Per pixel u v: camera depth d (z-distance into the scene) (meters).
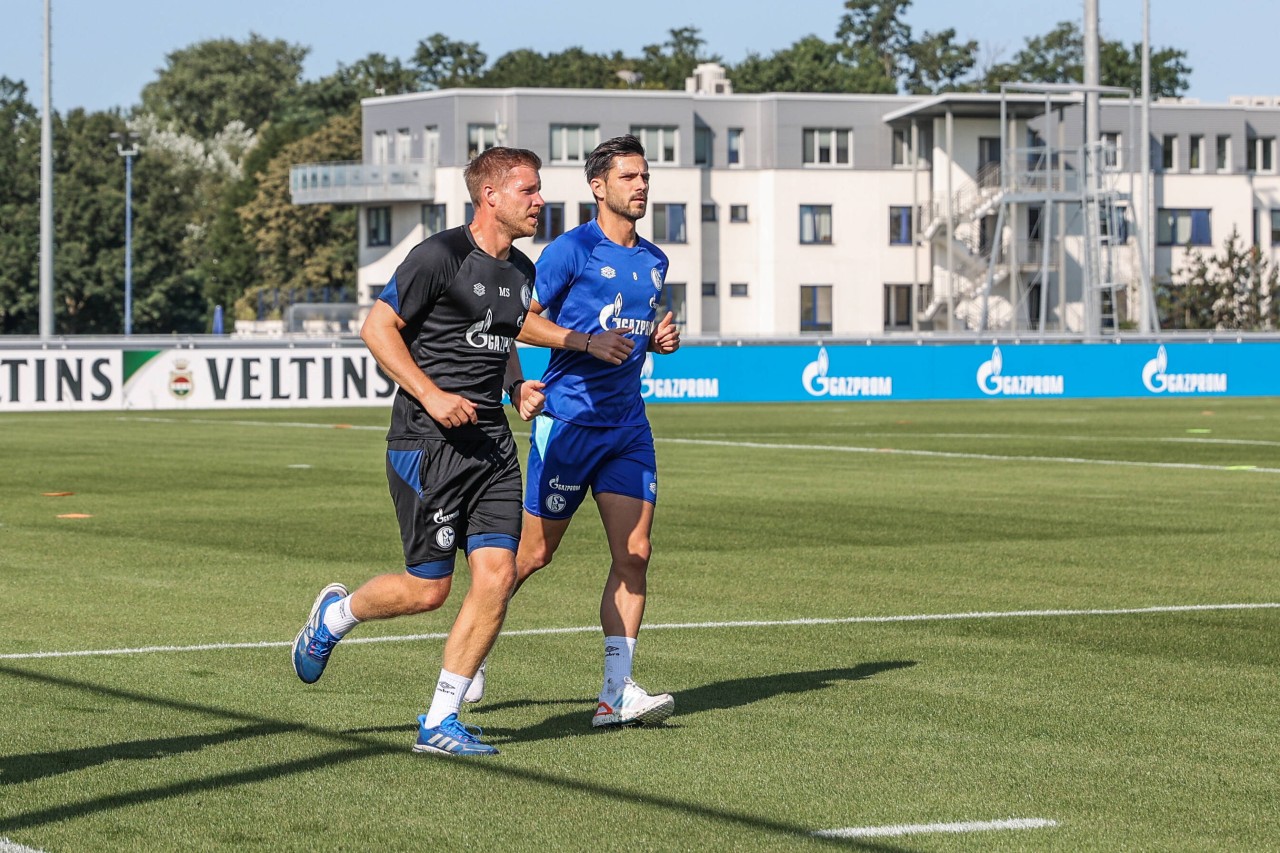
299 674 11.77
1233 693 12.77
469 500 10.91
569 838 8.87
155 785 9.91
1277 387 70.38
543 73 172.50
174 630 15.45
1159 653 14.45
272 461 35.75
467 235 10.85
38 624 15.77
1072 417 53.09
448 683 10.79
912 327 120.62
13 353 56.94
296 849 8.66
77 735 11.19
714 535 23.08
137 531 23.33
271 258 143.50
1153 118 122.38
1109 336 70.38
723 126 119.69
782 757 10.70
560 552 21.16
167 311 162.12
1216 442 41.84
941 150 117.25
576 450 12.17
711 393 64.75
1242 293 115.06
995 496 28.48
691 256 117.69
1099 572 19.59
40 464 34.97
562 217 116.94
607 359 11.66
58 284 155.88
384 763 10.48
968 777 10.20
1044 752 10.86
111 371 57.97
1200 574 19.42
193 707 12.09
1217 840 8.91
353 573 19.27
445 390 10.80
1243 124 123.94
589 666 13.84
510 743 11.09
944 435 44.59
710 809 9.45
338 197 119.25
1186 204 123.19
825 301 120.19
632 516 12.02
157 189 166.12
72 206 159.62
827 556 20.94
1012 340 69.56
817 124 119.31
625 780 10.11
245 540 22.33
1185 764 10.55
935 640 15.09
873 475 32.66
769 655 14.38
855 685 13.06
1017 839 8.89
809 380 65.81
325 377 59.88
